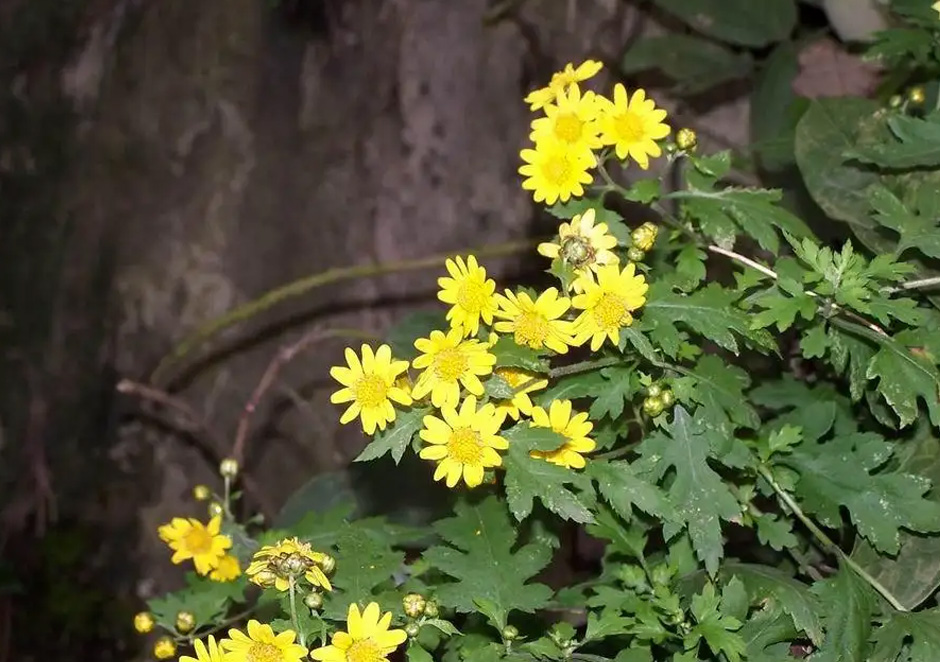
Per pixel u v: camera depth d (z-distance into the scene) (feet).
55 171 4.45
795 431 2.98
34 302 4.44
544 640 2.89
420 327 3.50
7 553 4.39
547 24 4.09
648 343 2.88
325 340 4.29
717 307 2.91
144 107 4.39
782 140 3.36
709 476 2.90
